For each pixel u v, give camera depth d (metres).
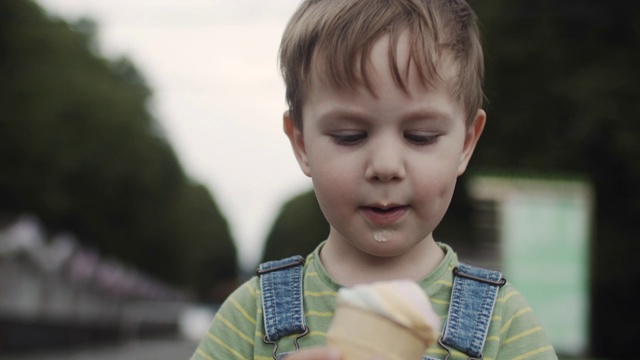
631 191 17.11
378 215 1.68
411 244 1.71
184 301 64.19
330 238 1.86
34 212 32.16
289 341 1.78
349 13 1.70
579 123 16.58
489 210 15.22
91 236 36.06
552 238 11.25
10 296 24.39
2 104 30.55
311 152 1.73
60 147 32.34
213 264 84.62
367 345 1.43
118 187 35.97
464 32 1.78
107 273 36.19
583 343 11.12
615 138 16.12
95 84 35.31
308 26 1.74
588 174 17.12
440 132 1.69
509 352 1.74
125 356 25.86
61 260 29.09
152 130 40.78
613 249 17.61
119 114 35.84
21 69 31.33
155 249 46.56
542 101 17.06
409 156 1.67
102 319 37.47
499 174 11.49
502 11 17.28
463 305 1.76
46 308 28.59
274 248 80.38
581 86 16.33
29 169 31.33
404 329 1.43
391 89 1.64
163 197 42.75
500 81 17.22
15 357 22.70
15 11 30.61
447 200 1.72
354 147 1.69
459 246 20.56
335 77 1.66
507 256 11.29
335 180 1.69
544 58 16.98
